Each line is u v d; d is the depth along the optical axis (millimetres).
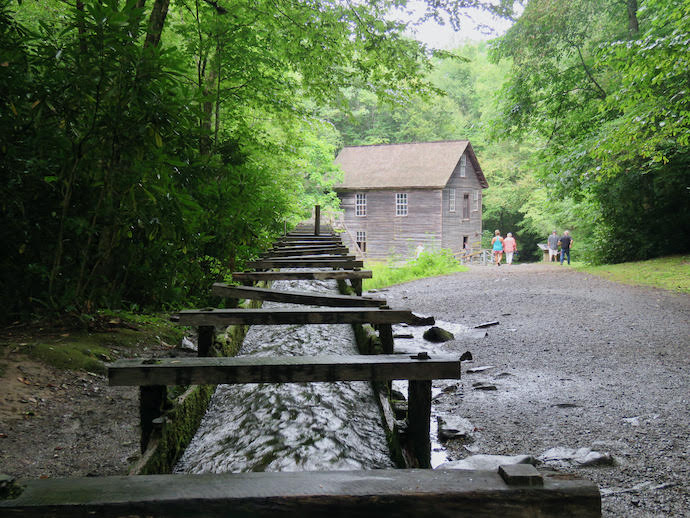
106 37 5727
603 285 14367
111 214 6039
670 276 14766
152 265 7602
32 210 6094
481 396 5566
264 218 11469
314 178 30328
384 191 36094
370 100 49156
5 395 4176
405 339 8539
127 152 5930
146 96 5902
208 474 1399
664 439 4234
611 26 19812
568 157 16562
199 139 7453
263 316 4035
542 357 7184
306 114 12727
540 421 4773
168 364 2549
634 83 10789
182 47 10961
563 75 19781
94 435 3830
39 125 5727
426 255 21812
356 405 3705
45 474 3211
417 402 2666
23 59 5816
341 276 7133
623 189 19156
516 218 49344
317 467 2768
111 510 1239
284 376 2555
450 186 36312
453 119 54375
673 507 3166
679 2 10414
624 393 5500
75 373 4895
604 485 3488
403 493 1281
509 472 1333
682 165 17578
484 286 15469
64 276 6461
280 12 10422
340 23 10289
